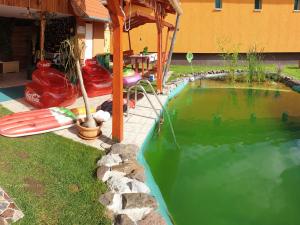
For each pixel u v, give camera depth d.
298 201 5.93
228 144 8.69
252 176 6.85
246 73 18.98
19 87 12.20
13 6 10.23
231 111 12.09
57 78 10.14
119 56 6.78
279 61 23.62
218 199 5.87
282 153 8.13
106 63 16.36
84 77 11.77
